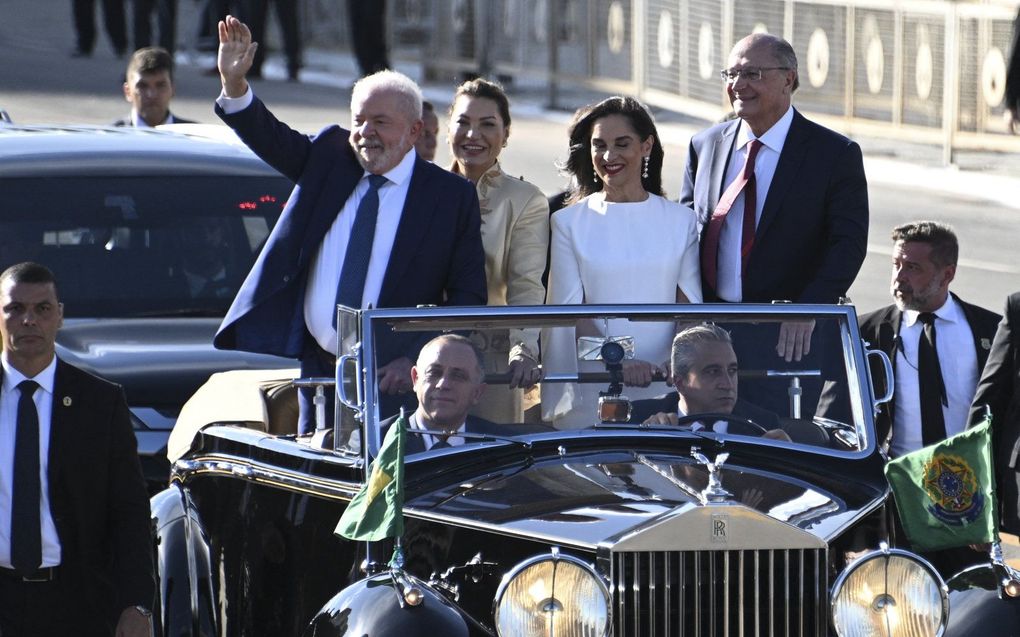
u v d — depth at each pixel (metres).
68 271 33.41
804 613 19.52
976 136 70.19
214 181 35.44
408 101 25.27
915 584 19.50
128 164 35.38
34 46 116.19
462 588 20.19
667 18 82.56
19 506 22.25
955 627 19.77
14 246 33.38
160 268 33.81
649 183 28.16
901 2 72.25
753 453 21.98
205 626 23.56
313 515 22.23
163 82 49.75
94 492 22.56
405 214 25.36
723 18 78.56
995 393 26.19
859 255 28.38
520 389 21.98
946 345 27.19
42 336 22.28
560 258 27.44
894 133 73.56
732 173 29.25
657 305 22.58
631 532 19.12
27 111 84.25
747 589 19.38
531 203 28.41
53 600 22.50
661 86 83.62
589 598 18.83
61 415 22.47
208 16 106.69
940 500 20.78
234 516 24.12
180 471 25.67
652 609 19.12
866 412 22.50
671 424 22.28
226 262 34.25
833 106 76.12
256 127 25.31
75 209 34.19
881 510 21.12
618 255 26.97
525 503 20.36
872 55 74.00
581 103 90.94
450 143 28.73
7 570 22.36
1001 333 26.16
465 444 21.62
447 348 21.81
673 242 27.19
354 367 21.98
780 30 77.25
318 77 102.44
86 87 94.62
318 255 25.66
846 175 28.55
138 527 22.66
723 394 22.41
